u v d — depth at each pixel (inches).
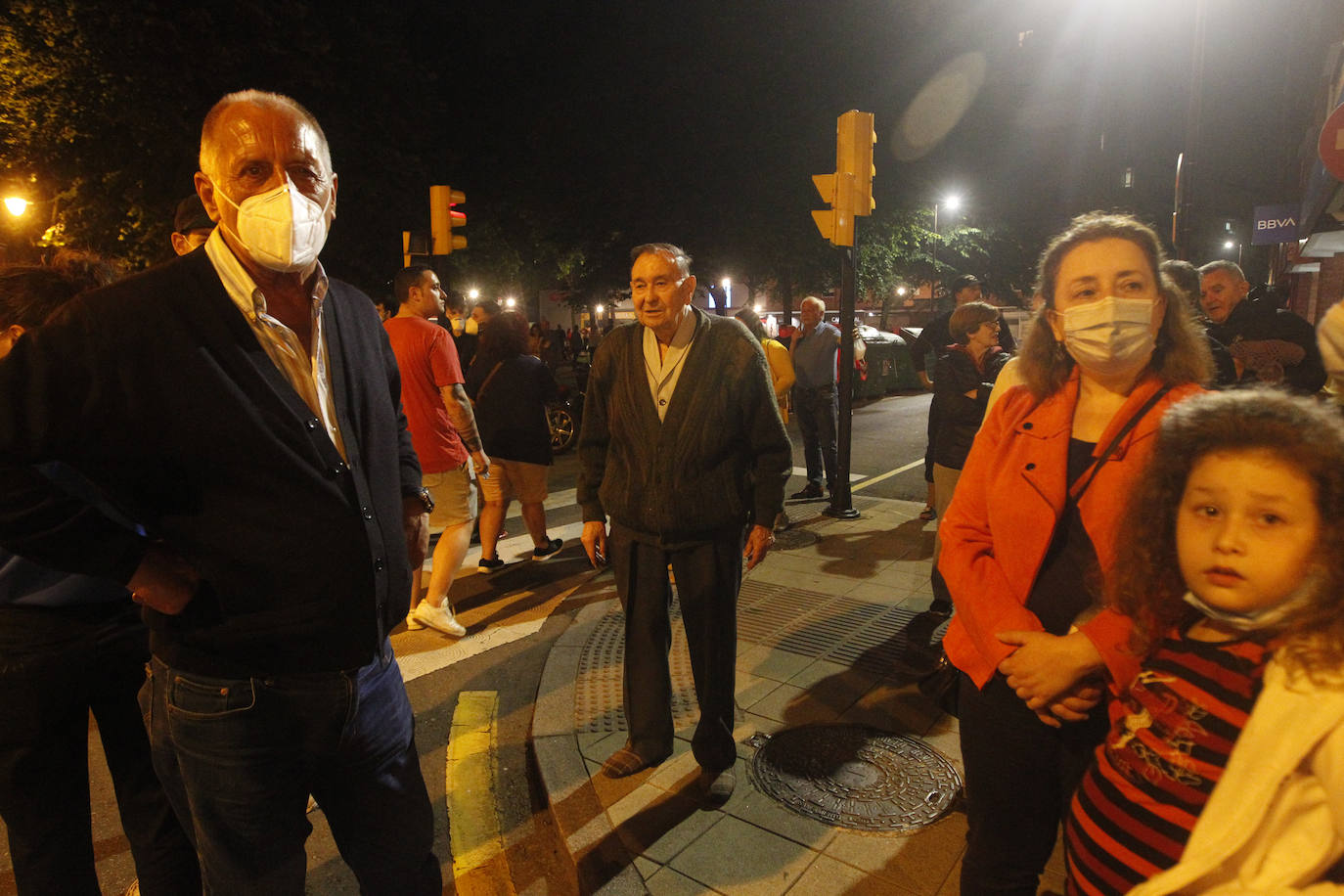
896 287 944.3
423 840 72.7
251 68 489.1
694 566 110.3
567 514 295.7
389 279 561.0
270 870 64.2
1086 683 58.1
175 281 57.8
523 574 220.4
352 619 62.6
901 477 350.3
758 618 176.2
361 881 72.7
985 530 68.8
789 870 96.4
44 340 53.4
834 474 299.0
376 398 68.2
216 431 56.7
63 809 76.4
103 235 467.5
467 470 174.6
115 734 78.7
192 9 456.4
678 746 124.8
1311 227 393.1
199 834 63.7
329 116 518.6
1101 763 49.9
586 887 95.1
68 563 54.9
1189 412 46.1
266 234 57.6
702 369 106.9
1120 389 64.1
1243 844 40.7
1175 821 44.6
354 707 64.8
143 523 59.5
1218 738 43.1
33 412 52.6
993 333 156.6
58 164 460.8
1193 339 62.6
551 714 136.9
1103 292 60.6
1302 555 39.7
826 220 256.4
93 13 431.5
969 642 67.9
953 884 93.0
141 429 55.5
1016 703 64.7
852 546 232.2
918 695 138.8
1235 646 43.6
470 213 650.8
